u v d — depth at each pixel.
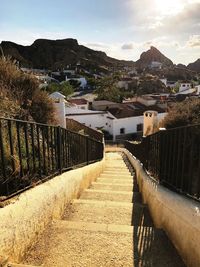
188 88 71.12
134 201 5.15
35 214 2.90
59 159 4.28
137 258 2.61
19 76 7.68
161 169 4.20
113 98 52.59
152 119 18.16
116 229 3.20
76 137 5.89
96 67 119.50
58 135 4.22
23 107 7.07
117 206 4.35
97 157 10.52
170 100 48.00
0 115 5.46
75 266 2.50
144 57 190.25
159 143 4.39
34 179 3.48
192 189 2.92
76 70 101.06
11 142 2.89
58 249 2.77
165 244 2.86
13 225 2.42
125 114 36.19
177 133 3.43
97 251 2.74
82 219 3.85
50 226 3.26
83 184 5.73
